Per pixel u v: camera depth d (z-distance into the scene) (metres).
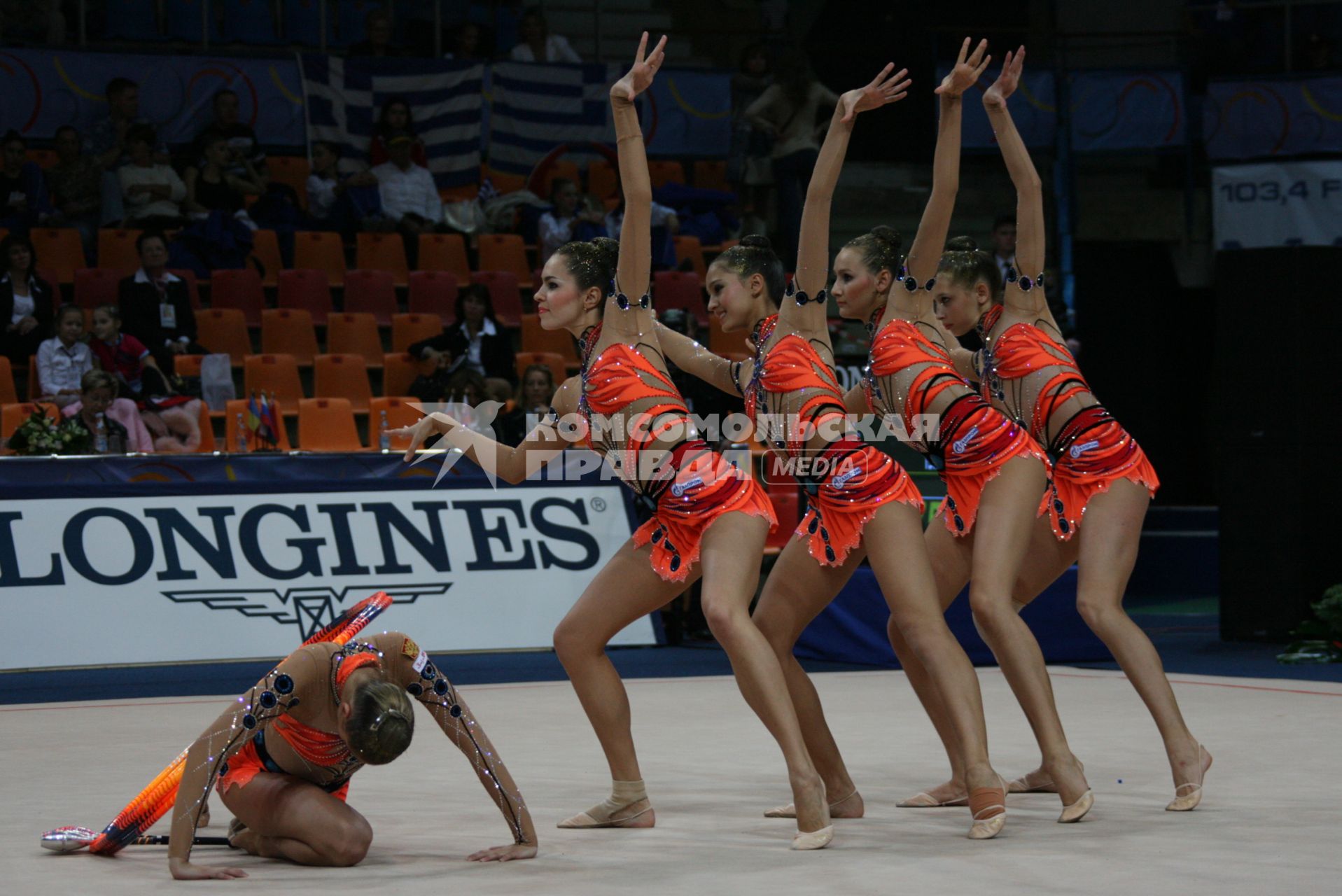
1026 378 13.69
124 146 35.62
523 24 40.72
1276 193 38.22
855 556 12.55
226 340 33.06
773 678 11.33
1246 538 26.53
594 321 12.39
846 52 43.41
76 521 22.27
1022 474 12.61
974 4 43.12
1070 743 16.17
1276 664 23.92
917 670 13.05
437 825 12.34
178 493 22.78
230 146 36.31
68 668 21.72
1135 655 12.90
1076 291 41.91
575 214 37.25
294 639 22.89
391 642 10.88
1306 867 10.30
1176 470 42.53
